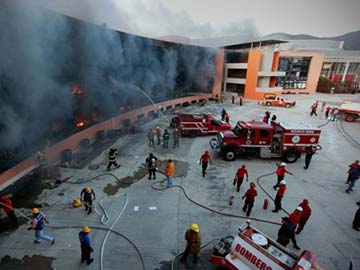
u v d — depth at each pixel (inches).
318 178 476.7
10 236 292.8
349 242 301.9
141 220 331.6
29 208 350.9
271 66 1448.1
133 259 264.2
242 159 559.8
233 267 234.8
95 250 275.3
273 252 222.5
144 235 302.0
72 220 327.6
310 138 526.9
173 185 430.6
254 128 524.4
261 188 429.4
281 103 1233.4
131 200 379.9
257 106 1242.6
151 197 390.0
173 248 281.7
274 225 328.5
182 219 336.2
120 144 644.1
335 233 318.3
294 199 398.6
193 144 661.3
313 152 505.7
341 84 1975.9
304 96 1712.6
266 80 1460.4
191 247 246.5
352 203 391.9
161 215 343.9
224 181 451.5
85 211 348.2
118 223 323.6
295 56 1772.9
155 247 282.4
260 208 367.9
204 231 312.7
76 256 265.4
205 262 261.6
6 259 258.7
